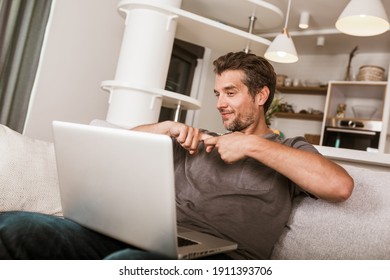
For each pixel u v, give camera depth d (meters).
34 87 2.93
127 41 2.56
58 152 1.02
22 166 1.39
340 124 4.91
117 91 2.54
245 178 1.22
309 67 5.88
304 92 5.70
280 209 1.19
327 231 1.17
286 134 5.90
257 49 3.21
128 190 0.84
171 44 2.63
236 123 1.39
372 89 4.91
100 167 0.89
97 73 3.46
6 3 2.54
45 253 0.87
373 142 4.64
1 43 2.55
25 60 2.78
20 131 2.81
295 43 5.48
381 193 1.16
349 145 4.81
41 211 1.40
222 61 1.42
